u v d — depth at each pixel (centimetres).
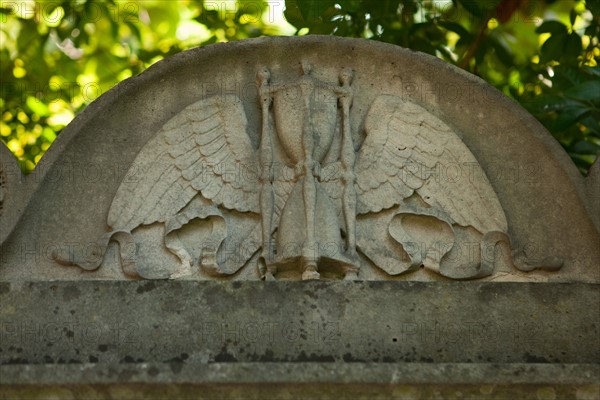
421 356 506
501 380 482
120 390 482
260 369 479
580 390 489
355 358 502
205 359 498
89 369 477
